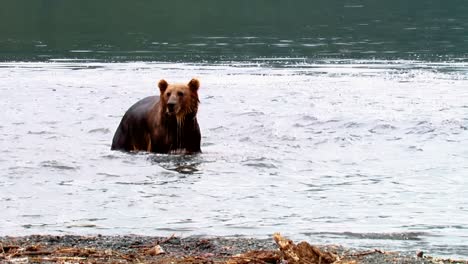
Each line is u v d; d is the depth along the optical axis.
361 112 37.28
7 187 23.47
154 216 20.34
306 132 33.03
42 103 40.19
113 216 20.33
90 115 37.06
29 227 19.14
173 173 25.62
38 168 25.91
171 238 17.34
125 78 49.88
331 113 36.97
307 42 71.62
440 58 59.69
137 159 27.78
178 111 28.09
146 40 74.31
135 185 23.94
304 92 43.56
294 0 121.56
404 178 25.12
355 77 49.88
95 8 111.56
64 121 35.59
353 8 109.25
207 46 68.94
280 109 38.09
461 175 25.53
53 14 103.62
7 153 28.59
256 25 88.19
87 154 28.56
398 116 36.28
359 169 26.42
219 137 32.09
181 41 73.12
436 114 36.91
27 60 59.31
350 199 22.38
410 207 21.45
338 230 18.94
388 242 17.70
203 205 21.55
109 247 16.48
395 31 80.44
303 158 28.05
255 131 33.12
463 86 46.06
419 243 17.62
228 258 15.41
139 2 120.00
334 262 14.74
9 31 82.94
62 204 21.58
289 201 22.06
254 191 23.28
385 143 30.94
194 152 28.94
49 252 15.60
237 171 25.98
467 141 31.33
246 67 55.06
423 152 29.33
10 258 15.08
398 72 52.38
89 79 49.34
